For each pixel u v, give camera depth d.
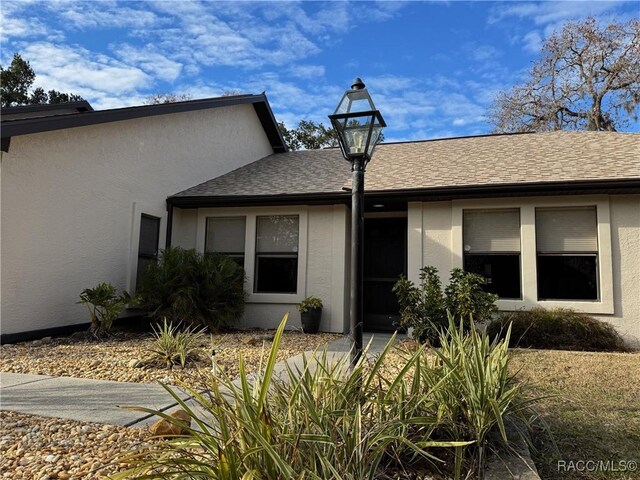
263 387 2.13
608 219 8.25
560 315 7.88
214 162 12.55
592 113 24.05
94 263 8.38
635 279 8.05
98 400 4.17
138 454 2.11
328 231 10.10
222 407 2.18
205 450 2.16
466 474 2.56
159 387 4.66
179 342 6.02
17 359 5.91
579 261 8.46
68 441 3.21
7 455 2.98
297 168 12.66
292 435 2.10
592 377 5.12
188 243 10.95
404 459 2.68
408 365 2.68
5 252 6.68
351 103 4.27
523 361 5.94
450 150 11.99
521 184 8.31
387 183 9.52
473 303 7.60
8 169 6.73
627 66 22.45
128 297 8.42
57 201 7.59
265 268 10.48
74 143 7.96
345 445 2.18
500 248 8.91
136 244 9.42
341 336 9.02
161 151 10.34
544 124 25.38
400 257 10.84
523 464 2.66
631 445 3.16
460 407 2.87
